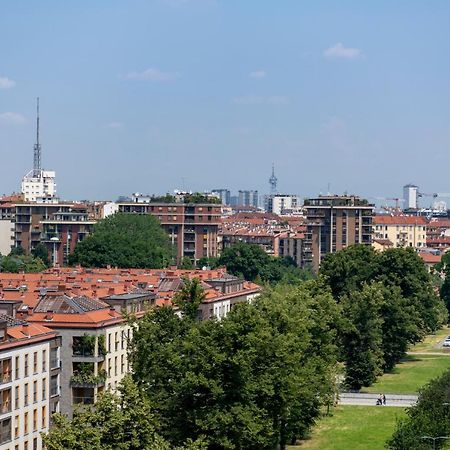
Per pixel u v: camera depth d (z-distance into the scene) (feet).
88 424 608.19
